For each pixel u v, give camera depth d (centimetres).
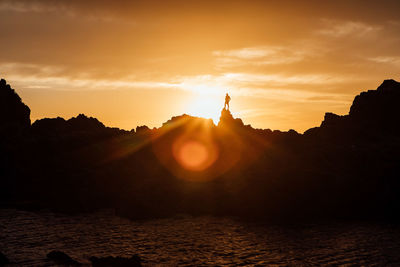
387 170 7162
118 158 8344
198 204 6769
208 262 3853
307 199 6906
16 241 4434
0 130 8400
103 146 8475
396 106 9419
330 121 9831
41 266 3528
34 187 7394
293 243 4656
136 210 6175
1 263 3572
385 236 5069
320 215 6612
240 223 5916
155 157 8369
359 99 10150
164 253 4131
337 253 4222
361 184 7031
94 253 4050
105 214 6400
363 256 4112
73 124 9438
